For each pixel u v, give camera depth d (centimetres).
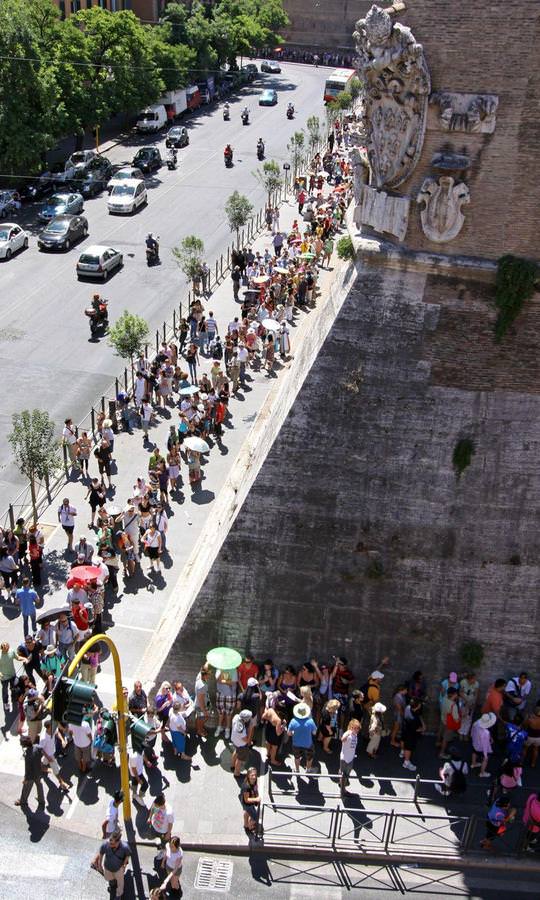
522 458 2084
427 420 2073
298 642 2262
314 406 2081
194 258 4700
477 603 2192
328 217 5631
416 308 2003
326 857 1975
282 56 12962
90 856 1931
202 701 2203
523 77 1781
